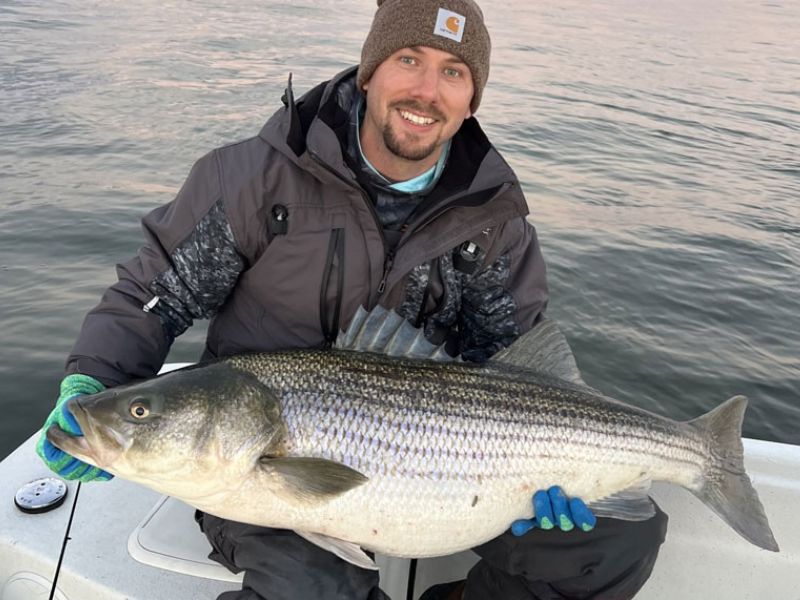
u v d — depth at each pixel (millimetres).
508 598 887
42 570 860
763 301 2424
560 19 11531
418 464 799
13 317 1944
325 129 867
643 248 2758
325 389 799
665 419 918
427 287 959
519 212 952
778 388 1955
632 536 854
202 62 5887
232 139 3744
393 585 971
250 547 788
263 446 765
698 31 11578
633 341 2133
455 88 921
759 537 883
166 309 896
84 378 807
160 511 948
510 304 1002
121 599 821
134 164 3266
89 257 2330
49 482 970
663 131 4777
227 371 789
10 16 7438
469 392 837
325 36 7828
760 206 3387
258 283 918
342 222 896
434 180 991
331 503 766
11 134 3619
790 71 8055
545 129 4465
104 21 7719
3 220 2564
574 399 877
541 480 841
